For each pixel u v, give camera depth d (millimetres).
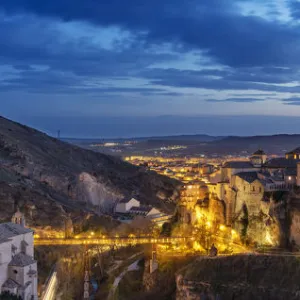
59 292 156625
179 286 148500
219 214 182750
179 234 196000
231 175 182000
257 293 136750
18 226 137125
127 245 197500
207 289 143125
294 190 158875
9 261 125750
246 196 171750
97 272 181250
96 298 159000
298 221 150125
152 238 186375
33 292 128875
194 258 162375
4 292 117875
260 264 143375
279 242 157000
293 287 134000
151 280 162500
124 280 169625
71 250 182750
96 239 186125
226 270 146125
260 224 162625
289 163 184750
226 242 171500
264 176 171375
